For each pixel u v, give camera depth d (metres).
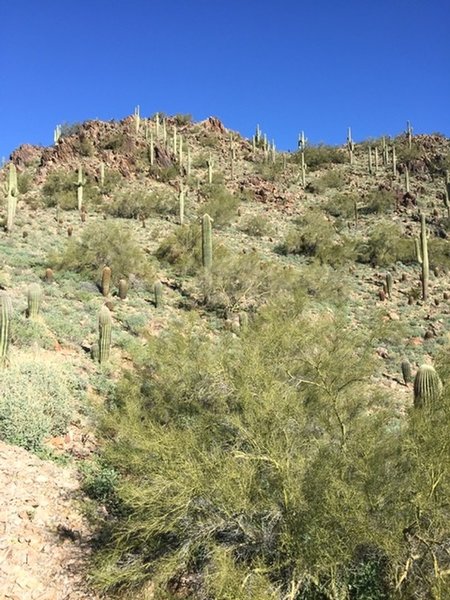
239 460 5.58
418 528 4.48
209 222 21.73
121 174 42.62
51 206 35.69
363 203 45.78
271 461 5.12
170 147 51.66
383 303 24.61
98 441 8.18
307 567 4.52
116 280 20.95
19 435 7.93
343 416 6.08
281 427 5.59
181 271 24.23
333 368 6.77
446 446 4.67
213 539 5.15
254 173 52.41
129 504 5.55
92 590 5.31
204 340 8.52
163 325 16.36
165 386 7.68
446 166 53.47
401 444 5.21
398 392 12.13
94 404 8.35
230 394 6.60
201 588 4.98
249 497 5.01
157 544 5.36
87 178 39.97
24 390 8.60
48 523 6.22
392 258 32.28
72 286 19.47
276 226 37.59
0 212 31.34
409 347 18.55
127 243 22.27
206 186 43.22
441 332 20.78
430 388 7.18
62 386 9.40
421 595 4.43
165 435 5.52
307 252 31.84
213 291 20.16
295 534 4.67
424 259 25.98
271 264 22.83
